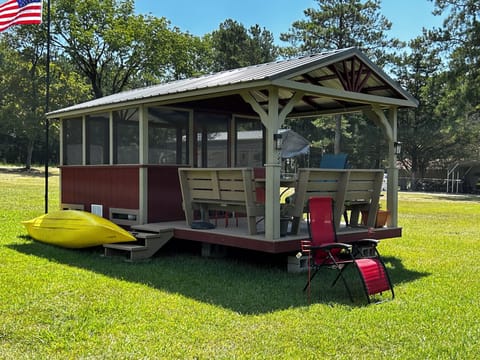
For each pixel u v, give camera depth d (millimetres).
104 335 4070
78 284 5711
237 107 9562
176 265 6973
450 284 6164
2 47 34469
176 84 9305
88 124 9477
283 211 6762
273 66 7207
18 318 4449
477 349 3922
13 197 17734
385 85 7797
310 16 32750
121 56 32062
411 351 3859
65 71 35375
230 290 5625
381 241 9734
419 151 37781
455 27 25562
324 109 9836
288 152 20125
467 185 34812
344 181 6969
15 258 7234
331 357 3711
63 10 30516
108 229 7426
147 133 8242
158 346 3844
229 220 8758
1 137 45719
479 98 24438
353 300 5316
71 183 9875
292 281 6148
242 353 3738
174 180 8594
